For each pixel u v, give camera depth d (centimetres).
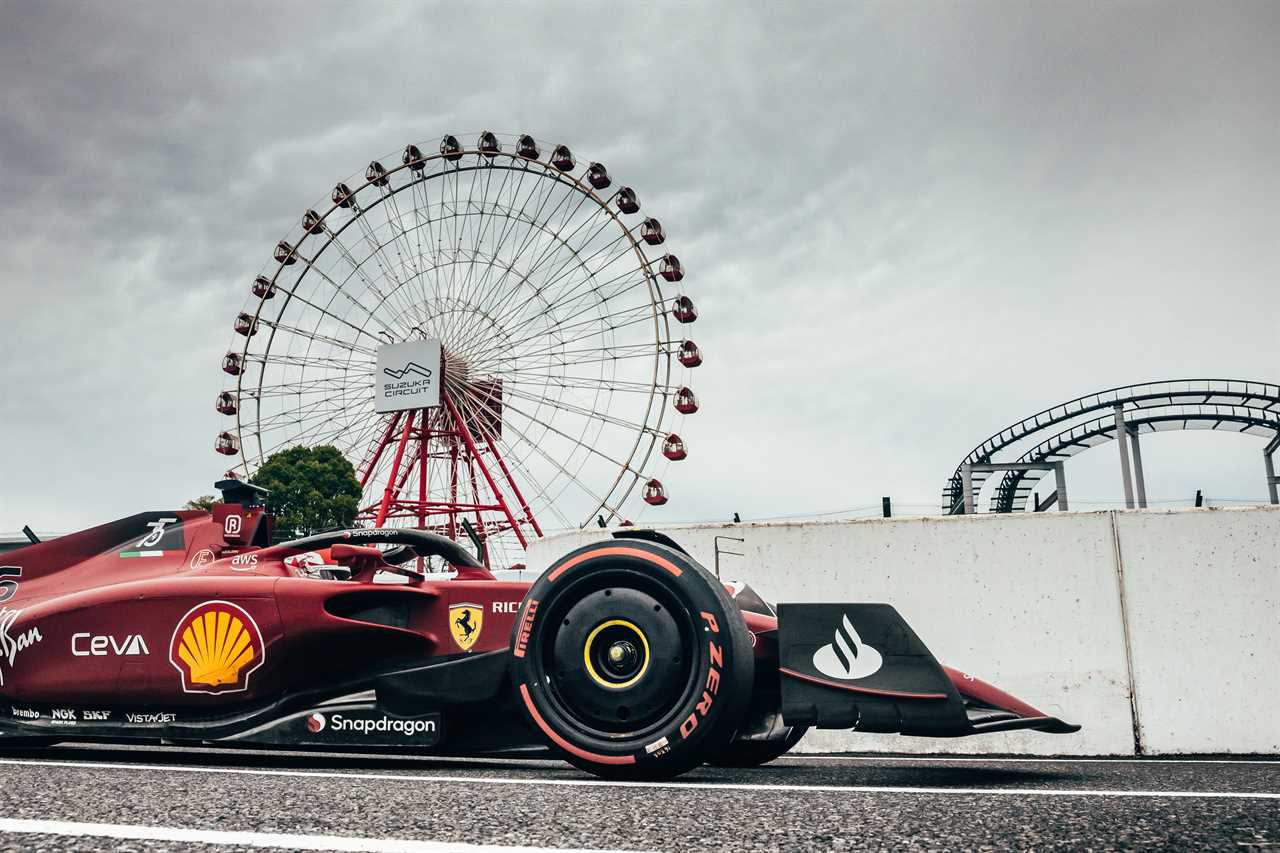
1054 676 471
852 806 206
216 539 374
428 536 352
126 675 344
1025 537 489
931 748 474
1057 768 341
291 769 298
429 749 325
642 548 280
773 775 293
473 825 182
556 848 161
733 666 263
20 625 355
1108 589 473
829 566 516
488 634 328
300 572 371
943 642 490
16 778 255
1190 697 454
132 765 299
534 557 657
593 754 266
